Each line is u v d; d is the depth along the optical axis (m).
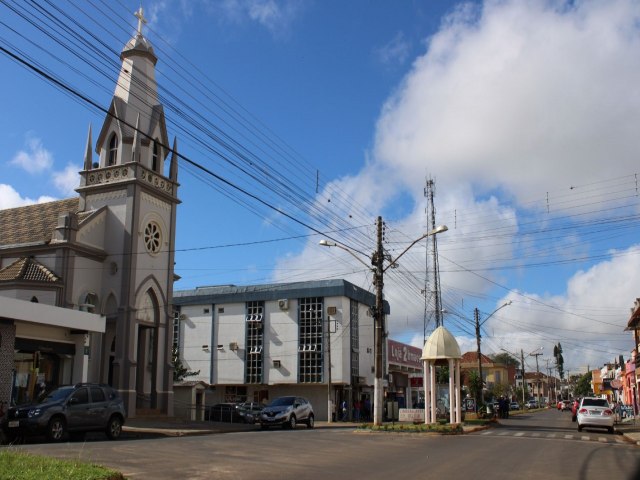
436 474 12.87
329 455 16.52
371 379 57.22
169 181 40.44
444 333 32.41
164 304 39.09
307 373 52.94
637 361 52.16
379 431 26.33
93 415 21.05
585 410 31.67
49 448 16.03
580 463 15.44
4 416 20.19
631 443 23.67
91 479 9.83
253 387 55.56
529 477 12.70
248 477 11.99
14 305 23.77
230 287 57.16
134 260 36.72
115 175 38.25
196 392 45.50
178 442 19.66
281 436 23.77
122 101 39.09
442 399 60.97
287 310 54.62
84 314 27.53
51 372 27.06
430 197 45.09
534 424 39.88
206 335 57.00
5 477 9.34
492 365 118.31
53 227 37.56
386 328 62.03
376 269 28.97
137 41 39.94
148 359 38.56
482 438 24.17
